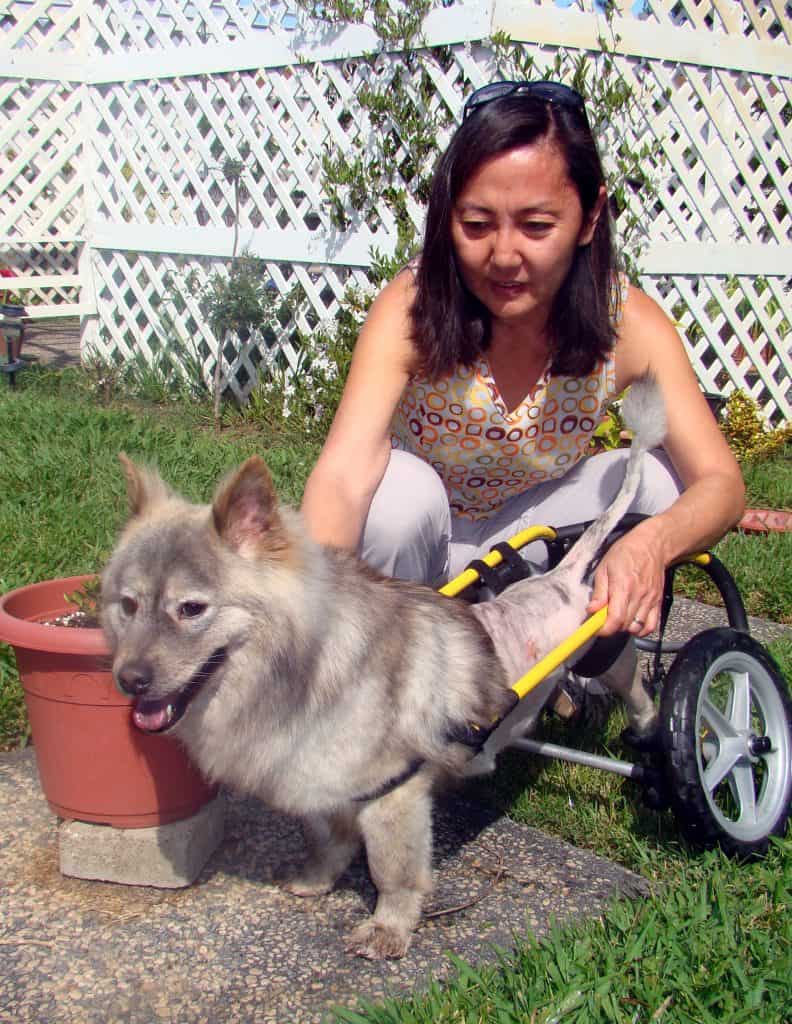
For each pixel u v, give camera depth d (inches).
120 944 100.7
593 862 120.0
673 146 296.2
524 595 116.4
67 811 109.8
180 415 328.8
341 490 121.6
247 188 329.1
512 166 103.2
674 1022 85.4
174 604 92.3
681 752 110.3
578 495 142.9
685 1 287.1
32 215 382.6
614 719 148.8
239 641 95.3
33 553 175.5
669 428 126.5
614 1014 85.3
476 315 121.2
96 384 354.0
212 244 335.0
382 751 98.0
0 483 217.6
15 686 141.6
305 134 304.8
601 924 102.7
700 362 315.6
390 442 135.2
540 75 267.1
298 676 95.2
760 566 216.5
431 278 118.3
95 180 371.2
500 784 135.6
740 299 319.9
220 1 327.6
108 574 97.7
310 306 320.2
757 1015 86.0
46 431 262.4
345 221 298.0
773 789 122.3
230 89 323.6
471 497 145.7
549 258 108.0
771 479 284.5
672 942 94.7
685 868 113.0
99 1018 90.8
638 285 281.4
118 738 104.4
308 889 111.0
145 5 338.6
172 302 352.5
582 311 118.3
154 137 355.6
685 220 301.6
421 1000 90.9
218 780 106.7
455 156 107.7
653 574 109.1
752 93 308.8
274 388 317.1
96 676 101.4
